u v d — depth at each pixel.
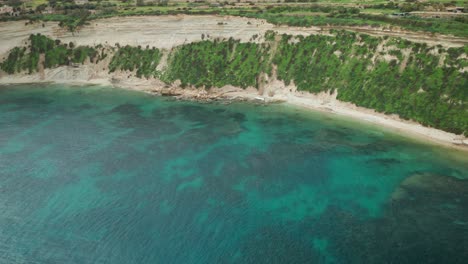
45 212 63.53
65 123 96.88
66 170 75.38
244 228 59.91
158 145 85.19
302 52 111.31
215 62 118.50
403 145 82.38
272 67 113.25
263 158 79.38
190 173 74.38
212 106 107.56
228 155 80.81
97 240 57.59
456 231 57.53
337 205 64.69
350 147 82.56
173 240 57.56
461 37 94.69
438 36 97.62
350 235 57.81
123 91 121.25
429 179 70.62
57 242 57.28
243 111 103.50
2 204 65.38
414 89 91.31
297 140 86.44
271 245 56.41
